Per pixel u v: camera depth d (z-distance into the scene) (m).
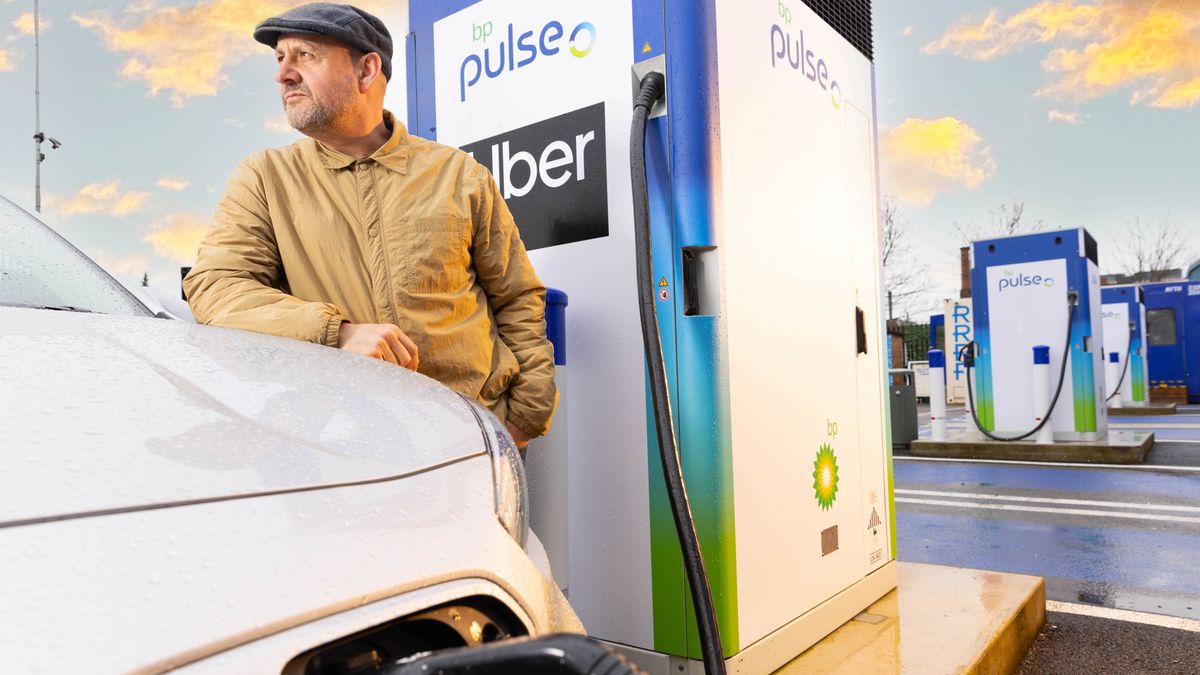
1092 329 8.25
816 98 2.56
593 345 2.23
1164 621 3.13
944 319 19.55
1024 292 8.44
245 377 0.98
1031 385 8.40
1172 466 7.46
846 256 2.71
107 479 0.66
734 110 2.14
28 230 1.56
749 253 2.16
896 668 2.14
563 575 2.06
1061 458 8.04
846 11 2.81
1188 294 17.20
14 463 0.64
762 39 2.29
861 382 2.76
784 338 2.30
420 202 1.64
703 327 2.02
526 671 0.56
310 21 1.54
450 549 0.81
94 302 1.45
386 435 0.95
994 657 2.36
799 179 2.43
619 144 2.18
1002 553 4.39
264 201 1.68
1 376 0.78
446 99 2.63
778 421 2.25
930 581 3.03
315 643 0.63
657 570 2.08
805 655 2.26
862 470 2.73
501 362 1.77
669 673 2.05
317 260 1.63
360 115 1.63
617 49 2.18
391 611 0.70
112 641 0.53
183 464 0.72
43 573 0.55
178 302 1.80
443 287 1.65
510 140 2.44
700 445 2.01
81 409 0.76
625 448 2.15
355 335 1.40
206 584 0.60
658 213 2.08
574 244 2.28
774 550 2.20
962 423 13.50
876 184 2.99
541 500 2.03
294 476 0.77
